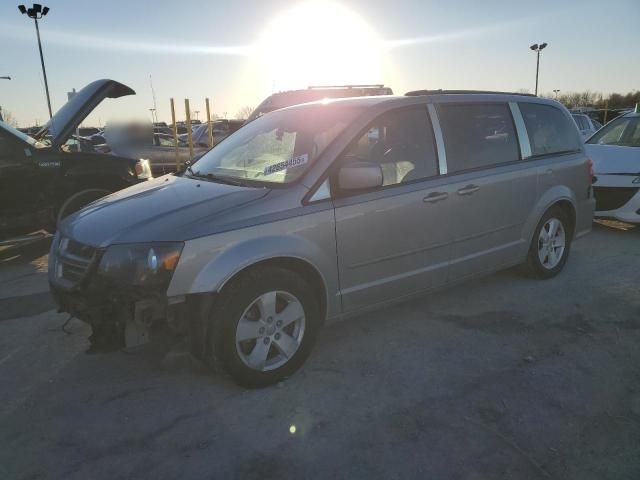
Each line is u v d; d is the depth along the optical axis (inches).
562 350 142.9
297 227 124.9
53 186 251.1
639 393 121.4
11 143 237.9
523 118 184.5
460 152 161.2
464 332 154.9
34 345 151.9
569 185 197.3
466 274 167.0
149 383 128.7
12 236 241.4
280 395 122.3
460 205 157.9
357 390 123.9
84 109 257.1
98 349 120.0
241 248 116.9
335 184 132.3
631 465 97.6
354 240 135.2
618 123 324.8
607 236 271.3
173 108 494.0
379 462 98.9
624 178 264.1
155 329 117.4
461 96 167.9
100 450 104.0
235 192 130.3
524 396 120.4
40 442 106.9
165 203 130.3
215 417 114.0
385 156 144.1
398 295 149.9
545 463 98.2
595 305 173.9
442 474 95.5
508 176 171.8
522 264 194.7
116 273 114.4
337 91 429.7
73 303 123.5
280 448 103.5
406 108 151.1
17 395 125.1
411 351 143.3
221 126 684.7
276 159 144.9
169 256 111.1
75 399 122.6
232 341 117.6
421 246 150.5
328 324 138.1
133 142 455.8
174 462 100.0
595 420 111.2
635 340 148.3
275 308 124.0
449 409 115.7
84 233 126.0
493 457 99.9
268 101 434.6
